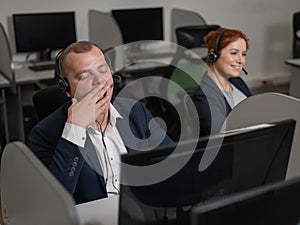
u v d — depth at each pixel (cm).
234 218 73
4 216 118
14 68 356
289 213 80
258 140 99
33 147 138
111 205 125
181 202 95
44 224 88
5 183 111
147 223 94
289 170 133
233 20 505
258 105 145
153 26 432
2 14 392
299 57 448
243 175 100
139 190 91
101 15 403
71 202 77
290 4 532
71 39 395
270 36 533
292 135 107
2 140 352
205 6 485
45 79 339
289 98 135
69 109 128
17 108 357
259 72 541
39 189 88
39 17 378
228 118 157
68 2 416
